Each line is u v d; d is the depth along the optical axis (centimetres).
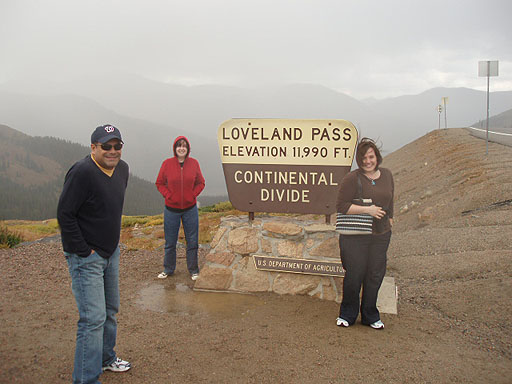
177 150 568
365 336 403
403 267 694
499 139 2962
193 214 600
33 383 295
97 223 278
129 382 305
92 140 272
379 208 388
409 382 313
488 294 504
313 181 539
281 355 358
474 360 354
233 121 550
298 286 534
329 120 523
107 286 304
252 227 552
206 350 367
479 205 1182
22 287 550
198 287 562
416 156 3725
